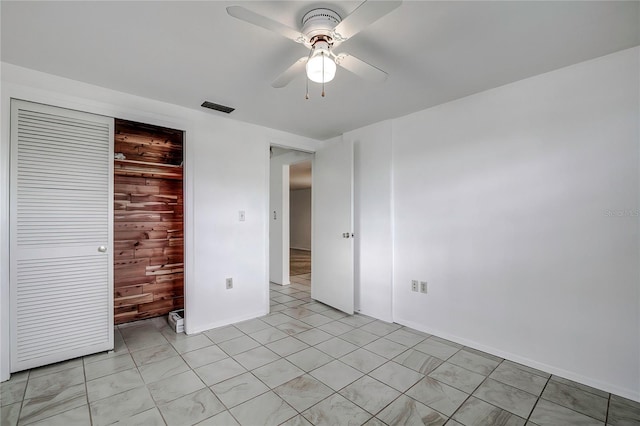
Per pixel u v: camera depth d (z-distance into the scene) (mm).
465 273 2650
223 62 2035
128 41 1791
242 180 3246
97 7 1486
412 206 3045
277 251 5168
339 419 1697
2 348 2066
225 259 3117
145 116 2627
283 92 2512
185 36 1738
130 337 2820
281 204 5062
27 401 1849
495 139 2465
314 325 3135
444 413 1749
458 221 2693
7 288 2096
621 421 1688
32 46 1849
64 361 2338
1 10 1500
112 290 2512
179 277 3525
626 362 1914
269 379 2102
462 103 2660
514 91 2361
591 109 2037
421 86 2422
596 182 2023
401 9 1500
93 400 1860
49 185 2248
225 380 2088
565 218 2141
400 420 1688
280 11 1525
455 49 1887
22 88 2113
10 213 2105
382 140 3283
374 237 3369
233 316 3184
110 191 2490
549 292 2205
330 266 3736
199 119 2945
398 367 2270
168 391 1956
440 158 2816
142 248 3293
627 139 1919
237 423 1664
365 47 1858
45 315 2240
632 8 1508
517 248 2354
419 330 2984
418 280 2996
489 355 2463
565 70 2135
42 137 2217
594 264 2029
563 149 2146
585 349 2055
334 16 1499
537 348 2254
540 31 1704
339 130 3623
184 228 2898
